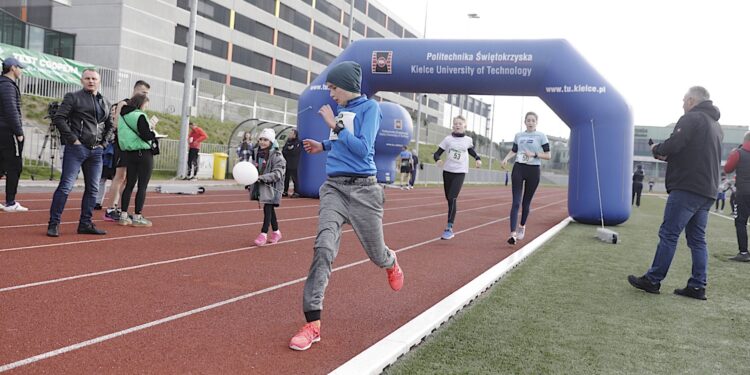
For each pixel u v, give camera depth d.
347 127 3.80
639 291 5.75
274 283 5.44
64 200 7.17
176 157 22.09
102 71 25.11
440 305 4.63
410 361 3.46
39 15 34.84
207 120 29.64
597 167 12.59
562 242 9.31
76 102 7.07
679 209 5.51
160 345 3.57
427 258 7.34
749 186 8.08
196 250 6.92
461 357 3.57
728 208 28.36
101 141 7.64
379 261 4.06
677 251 8.80
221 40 47.06
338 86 3.89
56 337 3.60
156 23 36.50
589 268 6.93
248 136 21.08
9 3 34.97
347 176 3.84
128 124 8.20
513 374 3.31
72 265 5.64
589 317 4.67
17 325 3.78
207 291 5.00
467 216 14.07
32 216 8.77
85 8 34.44
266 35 52.81
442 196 23.12
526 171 9.10
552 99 13.22
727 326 4.58
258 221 10.20
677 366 3.59
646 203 27.36
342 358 3.52
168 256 6.43
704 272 5.57
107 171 10.10
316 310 3.70
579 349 3.84
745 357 3.82
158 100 28.05
